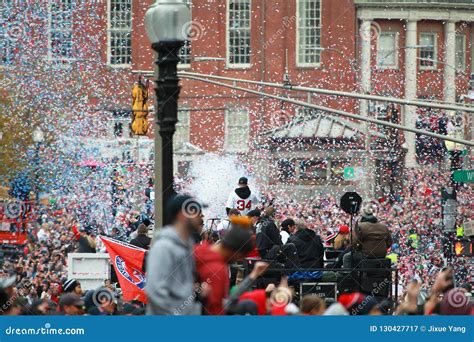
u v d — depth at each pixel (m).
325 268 45.31
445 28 197.62
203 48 187.75
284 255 46.25
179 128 186.12
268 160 155.00
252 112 185.00
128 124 162.12
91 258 61.72
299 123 157.12
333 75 186.50
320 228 110.25
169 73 39.78
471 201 125.12
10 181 129.75
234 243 28.20
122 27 176.62
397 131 166.00
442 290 32.91
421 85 195.00
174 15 39.66
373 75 189.88
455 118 142.00
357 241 46.56
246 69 187.50
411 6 194.00
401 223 118.19
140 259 51.47
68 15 156.62
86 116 144.50
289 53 188.25
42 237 91.06
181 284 26.83
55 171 131.00
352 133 153.88
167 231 26.84
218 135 185.12
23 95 140.62
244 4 189.00
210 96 185.25
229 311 28.80
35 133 126.62
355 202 48.22
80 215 121.56
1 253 93.75
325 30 188.50
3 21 146.12
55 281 60.44
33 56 145.50
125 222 107.81
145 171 133.50
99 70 160.75
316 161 154.12
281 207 126.31
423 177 152.25
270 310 31.84
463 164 121.00
